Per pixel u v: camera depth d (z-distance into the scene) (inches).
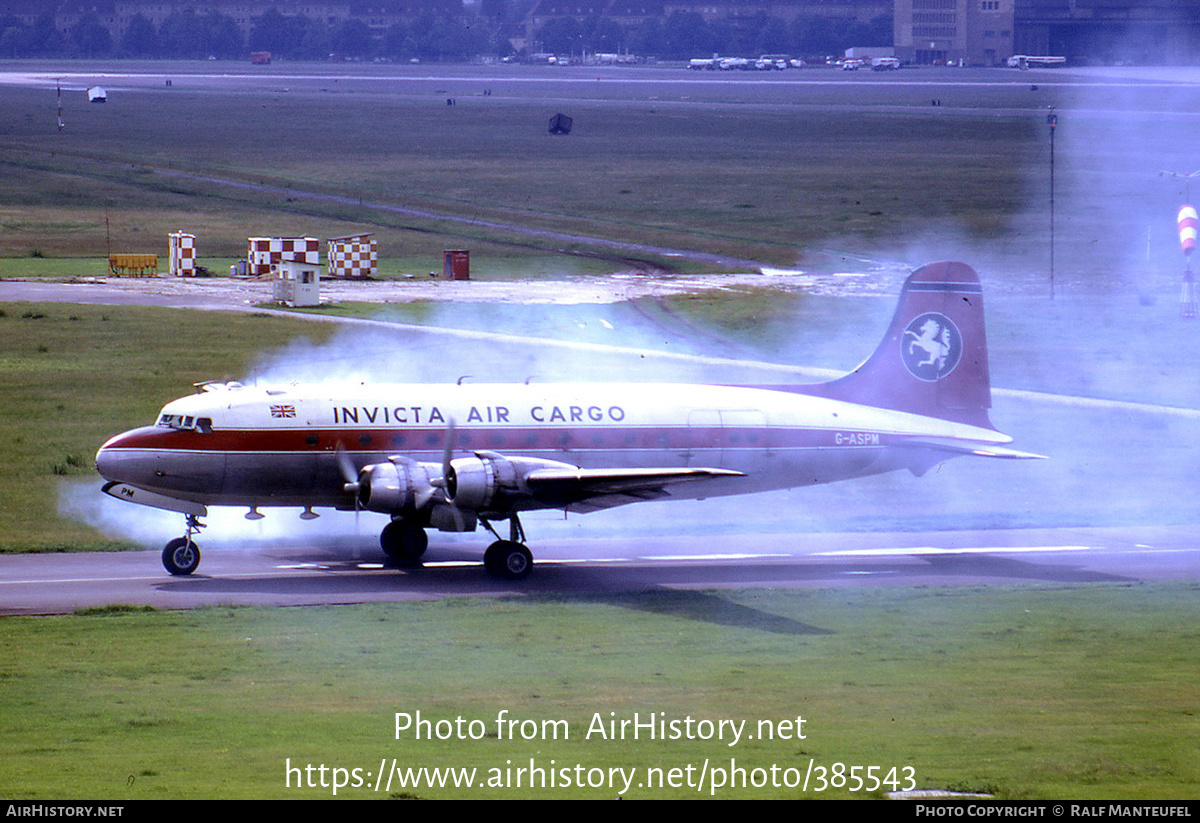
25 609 4015.8
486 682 3250.5
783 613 4131.4
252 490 4596.5
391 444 4662.9
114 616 3922.2
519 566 4596.5
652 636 3794.3
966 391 5433.1
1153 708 3063.5
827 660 3538.4
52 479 6146.7
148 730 2792.8
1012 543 5388.8
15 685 3152.1
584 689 3193.9
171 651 3508.9
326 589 4384.8
